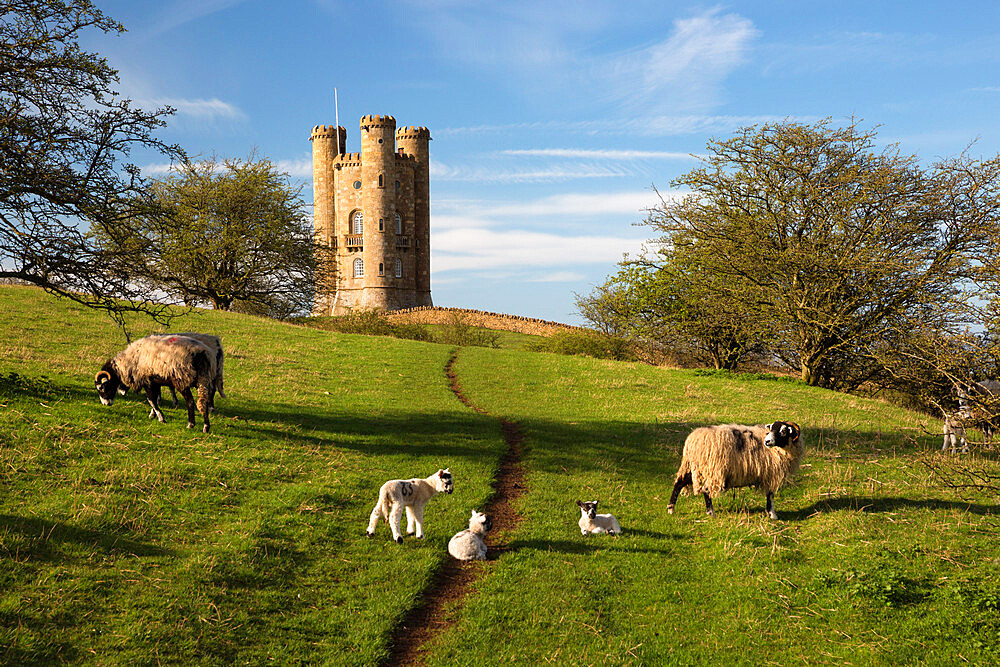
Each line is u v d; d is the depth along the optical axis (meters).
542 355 36.03
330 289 54.41
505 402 23.22
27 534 8.45
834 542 9.45
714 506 11.73
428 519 11.10
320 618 7.84
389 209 79.25
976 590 7.71
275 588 8.40
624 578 9.04
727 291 32.38
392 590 8.52
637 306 39.44
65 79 13.82
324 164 84.69
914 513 10.36
